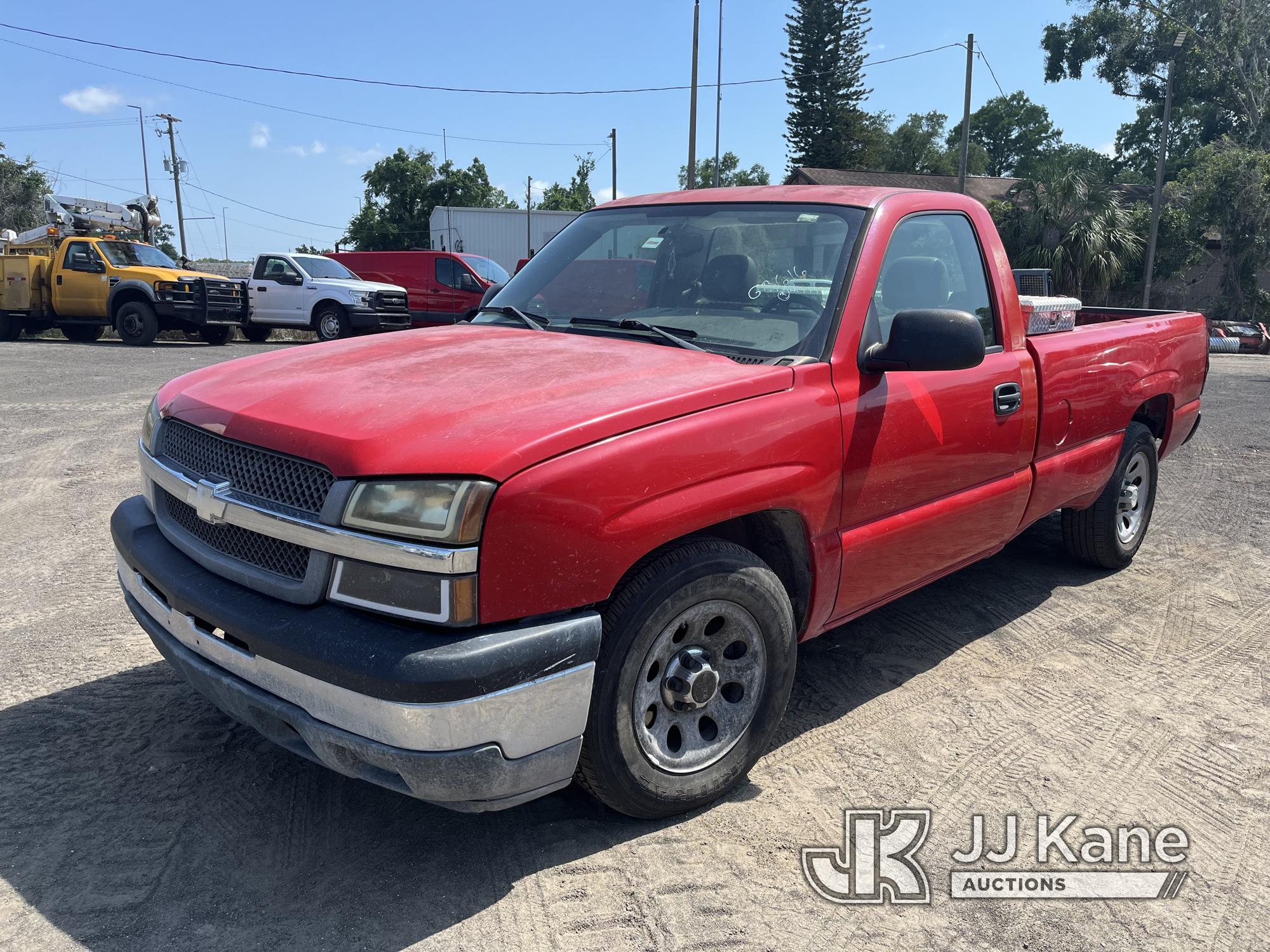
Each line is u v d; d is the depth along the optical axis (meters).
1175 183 36.84
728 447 2.59
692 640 2.66
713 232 3.51
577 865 2.55
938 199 3.65
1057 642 4.16
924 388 3.27
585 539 2.29
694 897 2.44
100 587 4.56
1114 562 5.05
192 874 2.47
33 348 17.14
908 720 3.42
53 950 2.18
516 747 2.25
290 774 2.96
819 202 3.43
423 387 2.60
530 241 36.31
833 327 3.02
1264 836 2.78
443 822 2.74
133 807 2.76
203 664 2.52
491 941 2.26
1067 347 4.10
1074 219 29.27
